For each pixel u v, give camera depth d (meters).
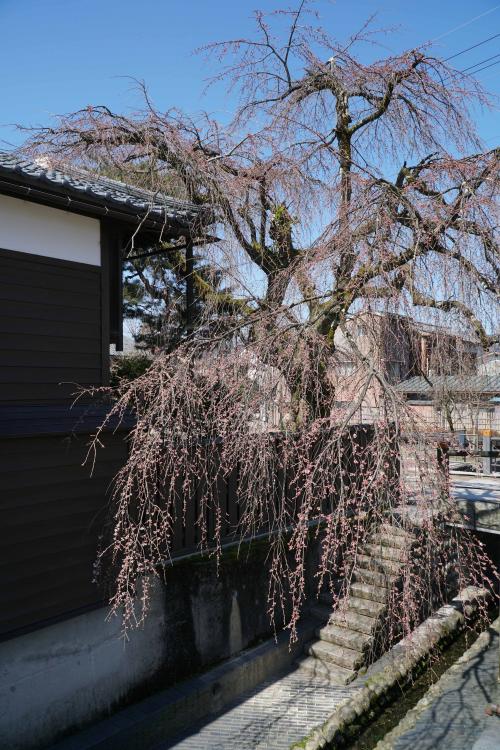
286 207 7.29
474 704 5.50
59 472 4.88
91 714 5.12
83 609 4.99
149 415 4.64
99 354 5.86
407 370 5.16
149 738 5.16
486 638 6.90
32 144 6.40
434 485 4.05
